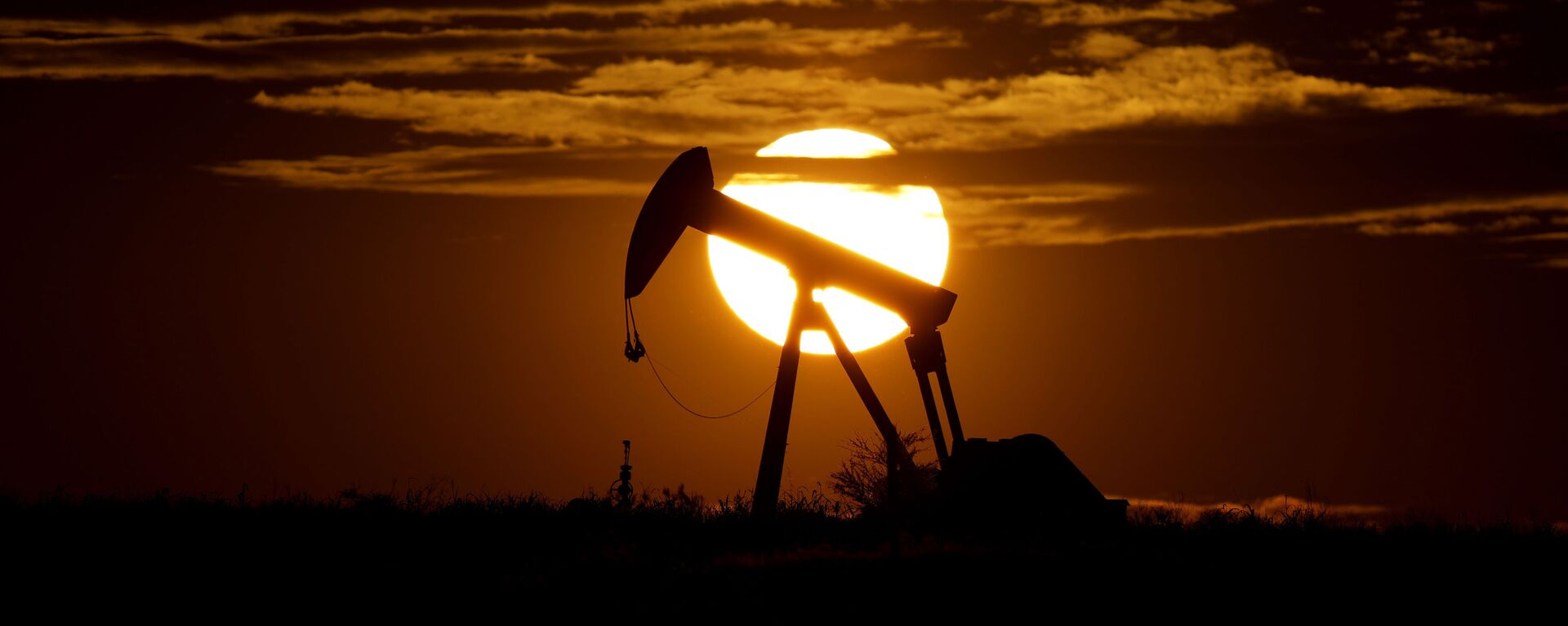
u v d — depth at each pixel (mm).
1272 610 25453
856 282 42625
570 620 25016
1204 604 25594
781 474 40094
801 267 42344
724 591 26219
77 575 29047
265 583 28656
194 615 26219
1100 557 28875
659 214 41625
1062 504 36750
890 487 28688
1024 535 35656
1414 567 29016
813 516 39219
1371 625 24781
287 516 36594
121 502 38281
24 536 32719
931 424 43125
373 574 29500
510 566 30344
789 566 28156
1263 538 33688
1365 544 32469
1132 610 25094
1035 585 26328
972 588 26078
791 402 41156
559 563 29422
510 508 38688
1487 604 26156
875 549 31859
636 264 41531
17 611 26281
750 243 42156
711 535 36094
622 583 27188
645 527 36656
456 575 29375
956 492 37438
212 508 37438
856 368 41312
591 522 36938
